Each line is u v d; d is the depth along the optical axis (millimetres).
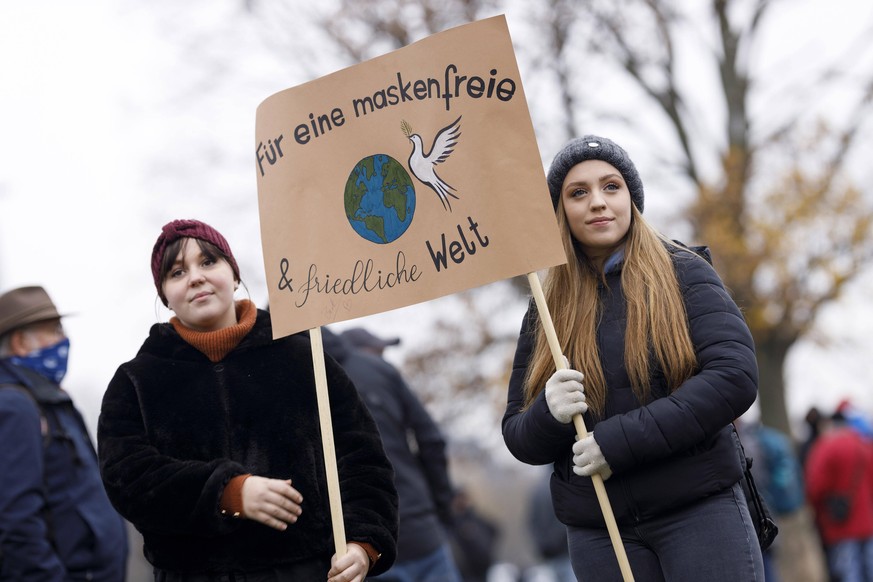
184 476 11352
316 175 12664
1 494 14500
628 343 11695
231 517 11336
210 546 11578
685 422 11156
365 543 11695
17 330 15867
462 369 48562
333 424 12281
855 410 33500
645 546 11727
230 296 12273
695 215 45844
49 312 16016
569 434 11633
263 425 11922
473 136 12195
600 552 11836
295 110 12758
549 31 46750
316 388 12023
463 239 12141
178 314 12242
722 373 11250
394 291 12273
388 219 12398
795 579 34594
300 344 12523
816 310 46406
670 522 11516
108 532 15305
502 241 12008
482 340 48312
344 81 12594
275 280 12609
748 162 48000
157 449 11781
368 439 12273
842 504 32000
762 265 44938
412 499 18844
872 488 32438
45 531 14711
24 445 14672
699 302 11672
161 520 11383
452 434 50812
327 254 12523
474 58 12227
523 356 12734
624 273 11969
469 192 12164
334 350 18766
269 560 11586
